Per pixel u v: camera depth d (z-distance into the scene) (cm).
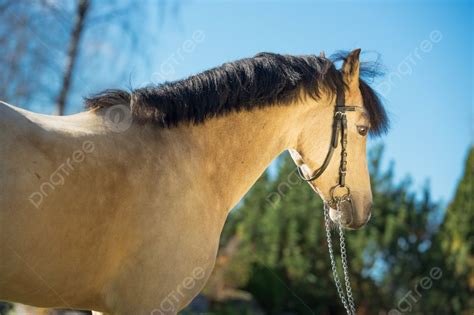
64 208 304
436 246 1308
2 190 284
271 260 1296
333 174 410
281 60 399
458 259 1295
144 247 330
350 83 416
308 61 404
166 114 360
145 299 331
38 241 298
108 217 320
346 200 412
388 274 1282
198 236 352
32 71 949
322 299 1323
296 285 1320
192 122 367
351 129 412
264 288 1345
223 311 1235
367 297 1292
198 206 355
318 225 1298
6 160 289
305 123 407
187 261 345
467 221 1345
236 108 380
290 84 393
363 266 1282
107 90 357
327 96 407
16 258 294
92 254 319
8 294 310
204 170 369
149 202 333
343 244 423
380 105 427
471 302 1293
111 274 331
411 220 1334
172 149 355
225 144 380
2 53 947
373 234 1283
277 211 1320
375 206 1330
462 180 1424
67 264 312
